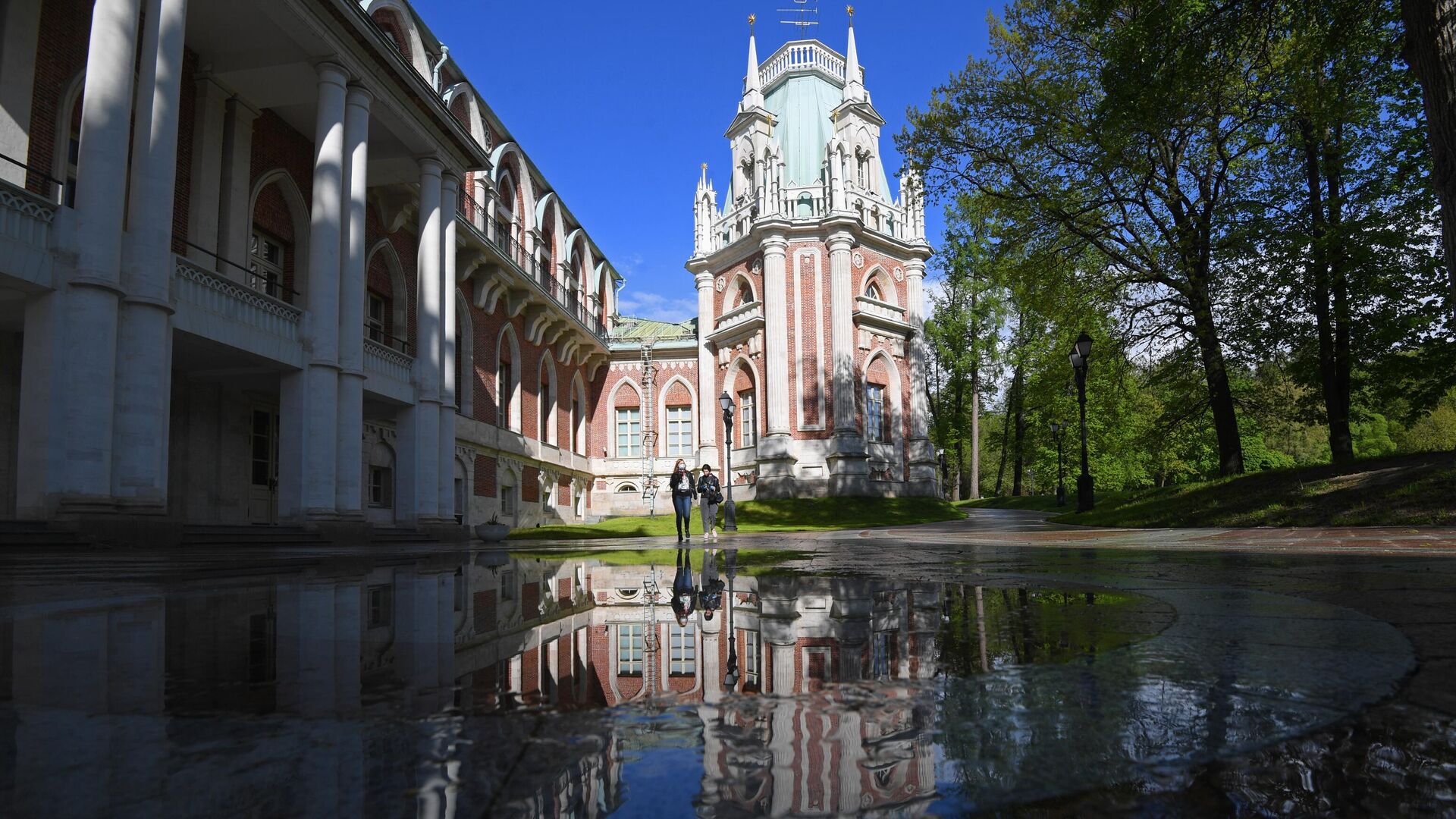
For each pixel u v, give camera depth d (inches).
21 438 375.6
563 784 19.5
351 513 599.8
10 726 27.3
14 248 365.4
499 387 1218.0
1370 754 23.8
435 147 773.9
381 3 780.6
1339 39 519.5
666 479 1712.6
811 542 460.8
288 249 729.0
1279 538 330.0
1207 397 841.5
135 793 18.1
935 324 1812.3
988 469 3021.7
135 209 421.7
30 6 470.3
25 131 464.8
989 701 31.9
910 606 77.9
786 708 30.9
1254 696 32.3
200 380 614.2
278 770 21.0
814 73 1695.4
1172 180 732.0
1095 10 560.4
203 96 605.9
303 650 50.0
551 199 1453.0
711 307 1658.5
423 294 769.6
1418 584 109.0
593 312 1692.9
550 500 1430.9
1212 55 552.1
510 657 46.3
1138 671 38.9
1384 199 737.0
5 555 291.6
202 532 440.5
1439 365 721.6
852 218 1456.7
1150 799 19.1
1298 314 770.2
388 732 26.5
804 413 1438.2
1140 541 346.9
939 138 803.4
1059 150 762.2
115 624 66.7
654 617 72.2
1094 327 856.3
